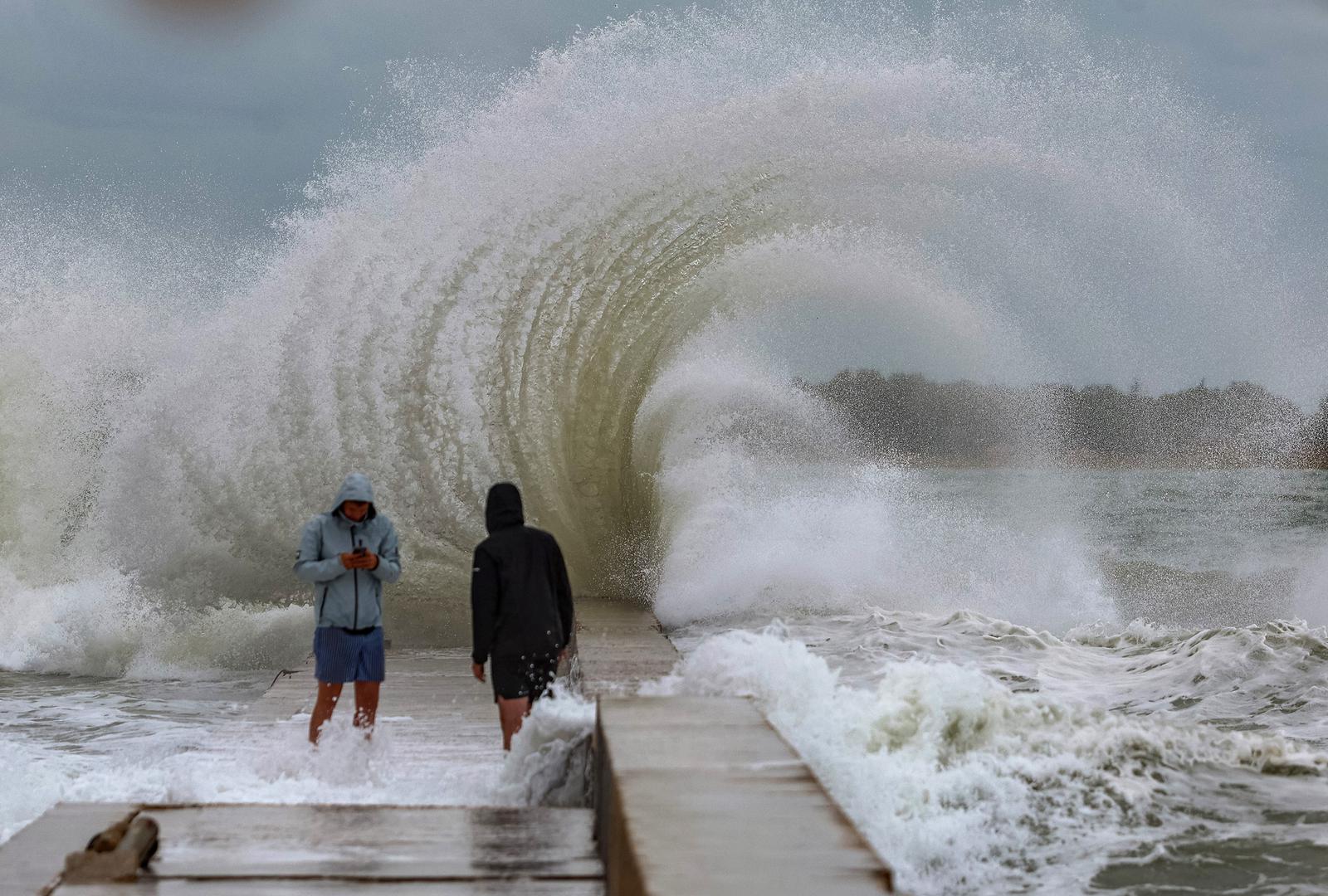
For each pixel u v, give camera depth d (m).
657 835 13.29
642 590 55.50
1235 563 77.88
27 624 50.47
